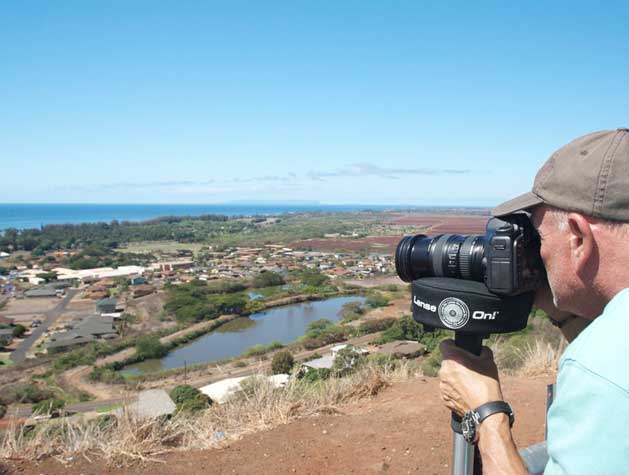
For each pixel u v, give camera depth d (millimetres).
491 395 1214
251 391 4086
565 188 989
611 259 947
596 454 806
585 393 841
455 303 1247
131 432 3182
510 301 1228
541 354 5270
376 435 3285
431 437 3203
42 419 3488
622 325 862
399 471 2803
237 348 38562
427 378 4859
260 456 3027
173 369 30562
